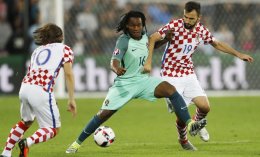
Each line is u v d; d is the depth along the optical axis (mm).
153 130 37656
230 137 34562
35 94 25375
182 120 27922
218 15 59438
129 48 27406
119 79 27922
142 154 28406
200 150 29719
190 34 29984
